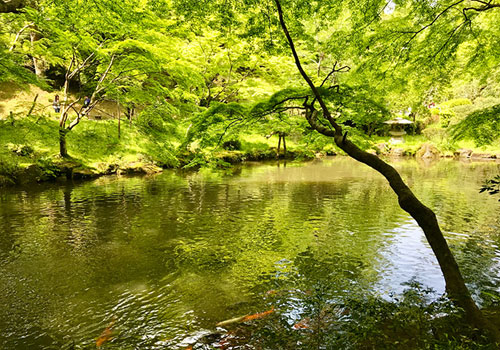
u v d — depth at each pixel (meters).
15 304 4.96
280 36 5.53
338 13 6.26
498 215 9.66
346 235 8.10
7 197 12.52
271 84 25.36
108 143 20.73
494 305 4.65
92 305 4.94
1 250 7.15
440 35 6.64
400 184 3.96
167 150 18.45
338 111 6.15
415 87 8.20
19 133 15.80
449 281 3.80
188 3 5.38
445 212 10.08
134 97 17.53
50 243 7.59
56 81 26.41
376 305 4.54
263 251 7.10
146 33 13.30
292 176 18.42
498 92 25.12
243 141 29.39
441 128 33.94
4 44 15.80
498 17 6.91
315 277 5.80
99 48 14.18
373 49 7.10
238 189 14.45
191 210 10.66
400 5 6.23
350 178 17.67
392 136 34.38
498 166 23.06
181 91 17.98
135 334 4.24
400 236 7.97
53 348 3.97
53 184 15.46
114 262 6.53
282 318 4.49
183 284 5.60
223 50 20.78
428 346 3.45
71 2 7.97
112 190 14.11
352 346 3.69
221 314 4.67
